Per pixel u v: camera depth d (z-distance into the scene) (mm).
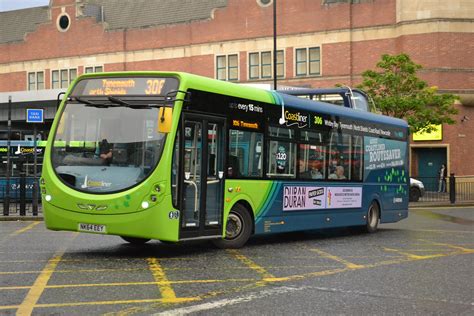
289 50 47219
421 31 41969
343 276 9547
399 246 13719
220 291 8281
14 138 33156
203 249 12680
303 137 14523
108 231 10766
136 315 6922
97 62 55344
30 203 26766
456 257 11812
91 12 56219
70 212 10945
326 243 14367
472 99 41156
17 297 7711
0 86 60219
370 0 44625
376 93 35750
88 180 10977
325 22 45906
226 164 12312
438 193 33062
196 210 11609
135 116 11164
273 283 8883
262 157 13273
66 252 11898
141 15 55031
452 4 41594
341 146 15922
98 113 11328
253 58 48719
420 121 34531
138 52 53562
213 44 50156
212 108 11977
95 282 8766
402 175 18859
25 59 58875
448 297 8062
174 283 8789
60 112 11555
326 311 7223
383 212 17797
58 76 57375
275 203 13609
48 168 11227
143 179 10805
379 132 17688
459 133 41469
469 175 41406
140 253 11945
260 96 13289
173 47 52062
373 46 44469
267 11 48188
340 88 18484
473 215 24094
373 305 7562
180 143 11203
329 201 15367
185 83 11312
